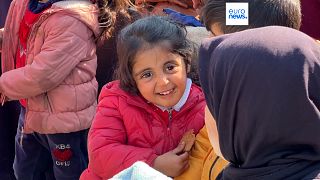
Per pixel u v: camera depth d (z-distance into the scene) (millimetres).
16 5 2199
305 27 2371
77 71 2105
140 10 2193
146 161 1495
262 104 961
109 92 1631
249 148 1011
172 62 1521
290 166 979
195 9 1908
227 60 1009
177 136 1587
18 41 2207
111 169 1532
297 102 946
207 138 1497
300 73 943
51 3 2092
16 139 2447
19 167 2455
